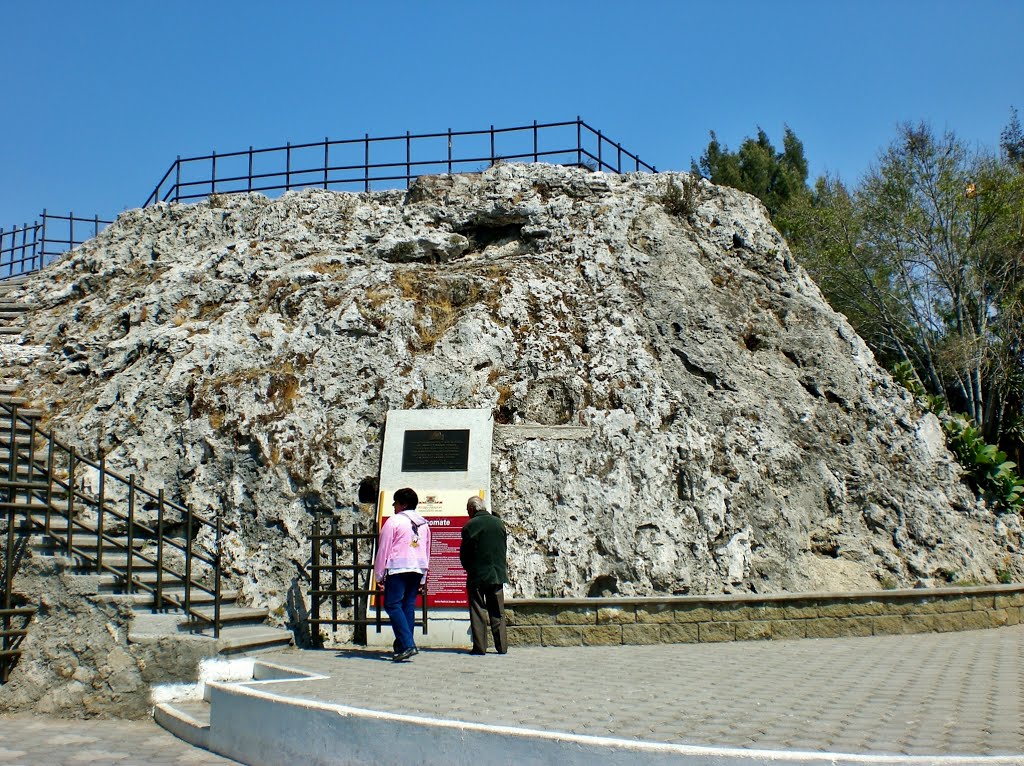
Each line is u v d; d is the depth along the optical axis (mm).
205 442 12789
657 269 14688
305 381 13125
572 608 11234
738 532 12500
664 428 12930
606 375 13289
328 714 6656
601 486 12297
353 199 16156
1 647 9891
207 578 11922
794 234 32531
